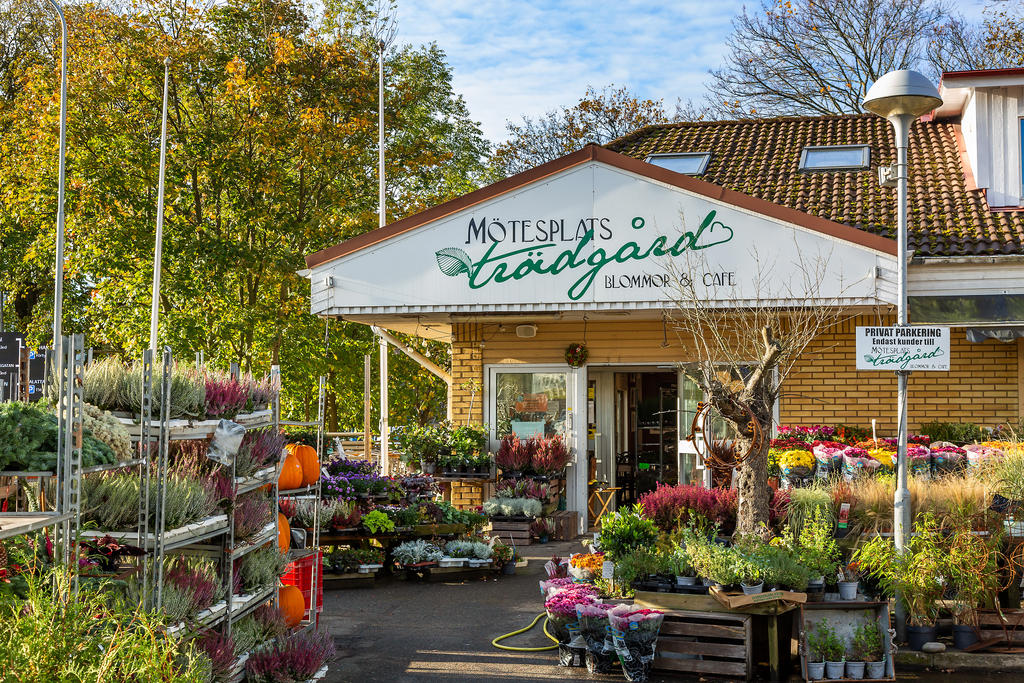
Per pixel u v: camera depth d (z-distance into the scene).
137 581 5.92
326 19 25.02
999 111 14.34
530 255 13.42
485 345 15.38
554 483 14.85
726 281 12.77
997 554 8.03
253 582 7.45
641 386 17.38
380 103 20.52
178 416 6.50
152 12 23.20
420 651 8.33
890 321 13.84
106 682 4.56
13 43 26.95
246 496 7.71
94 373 6.15
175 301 22.45
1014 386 13.48
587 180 13.27
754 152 17.27
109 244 21.59
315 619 8.75
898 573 7.94
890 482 9.66
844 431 13.30
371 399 27.64
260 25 23.48
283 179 23.08
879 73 28.42
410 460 15.37
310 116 22.48
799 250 12.59
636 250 13.10
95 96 22.17
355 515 11.66
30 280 27.59
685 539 8.27
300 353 22.75
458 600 10.41
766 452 8.62
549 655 8.18
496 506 14.01
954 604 7.98
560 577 9.24
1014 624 7.90
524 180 13.41
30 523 4.86
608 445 15.98
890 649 7.33
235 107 22.88
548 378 15.22
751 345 13.87
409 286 13.76
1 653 4.46
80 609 4.99
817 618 7.41
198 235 22.19
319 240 23.09
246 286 24.34
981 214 13.85
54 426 5.41
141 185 22.22
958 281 12.53
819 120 18.77
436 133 27.94
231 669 6.42
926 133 17.31
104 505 5.99
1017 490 8.72
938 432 13.29
